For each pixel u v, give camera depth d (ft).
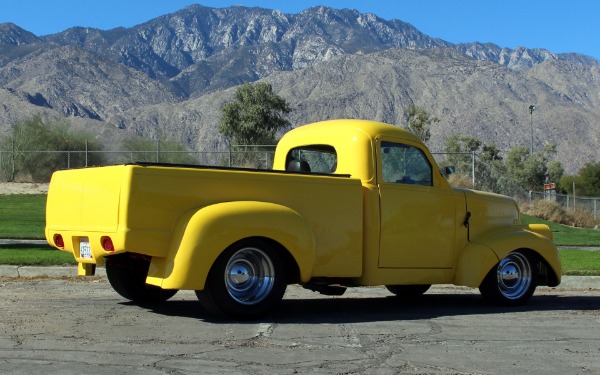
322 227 30.40
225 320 28.86
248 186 28.99
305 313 31.94
